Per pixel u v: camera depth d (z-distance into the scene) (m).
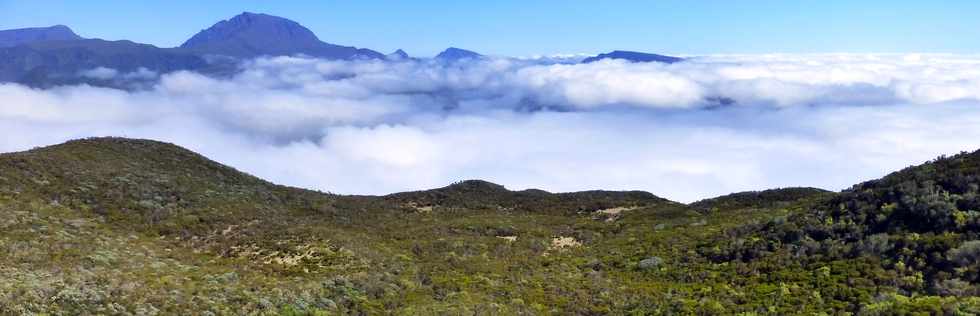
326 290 26.23
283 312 23.12
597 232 48.12
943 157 35.78
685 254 34.12
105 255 28.36
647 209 57.31
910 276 24.88
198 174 53.06
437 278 30.19
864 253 27.89
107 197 40.25
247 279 27.45
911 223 28.97
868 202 32.38
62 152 47.41
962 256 24.70
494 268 33.91
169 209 40.72
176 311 21.14
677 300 26.45
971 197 28.47
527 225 50.59
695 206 53.75
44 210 34.34
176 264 29.45
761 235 33.84
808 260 29.12
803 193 51.59
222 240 36.03
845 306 23.69
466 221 51.62
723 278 29.36
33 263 24.83
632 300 27.45
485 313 24.62
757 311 24.38
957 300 21.67
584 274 32.78
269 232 37.75
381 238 42.41
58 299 20.14
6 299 19.23
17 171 39.81
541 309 26.30
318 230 38.59
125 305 20.77
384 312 24.58
